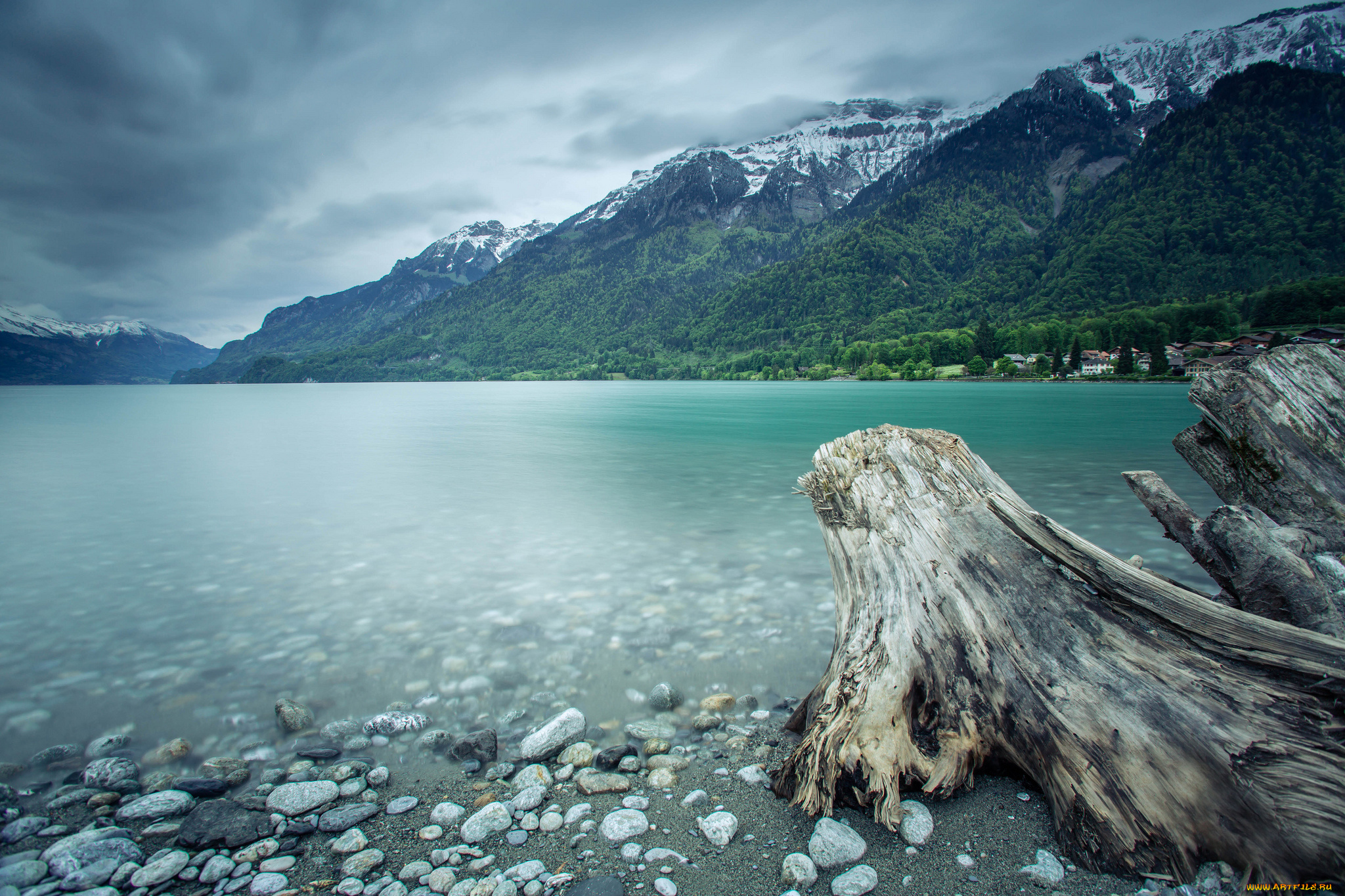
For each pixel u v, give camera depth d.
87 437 26.62
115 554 7.48
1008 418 31.78
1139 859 1.91
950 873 1.98
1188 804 1.91
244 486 12.85
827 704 2.50
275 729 3.35
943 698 2.42
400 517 9.49
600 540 7.78
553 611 5.21
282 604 5.52
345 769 2.88
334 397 96.00
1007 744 2.30
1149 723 2.05
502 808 2.51
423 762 2.97
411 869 2.17
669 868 2.11
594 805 2.53
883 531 2.77
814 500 3.22
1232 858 1.83
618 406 52.47
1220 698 2.04
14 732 3.36
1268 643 2.12
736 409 45.59
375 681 3.94
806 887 1.96
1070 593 2.47
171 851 2.29
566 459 17.08
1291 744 1.87
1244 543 2.81
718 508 9.88
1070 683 2.24
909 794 2.34
